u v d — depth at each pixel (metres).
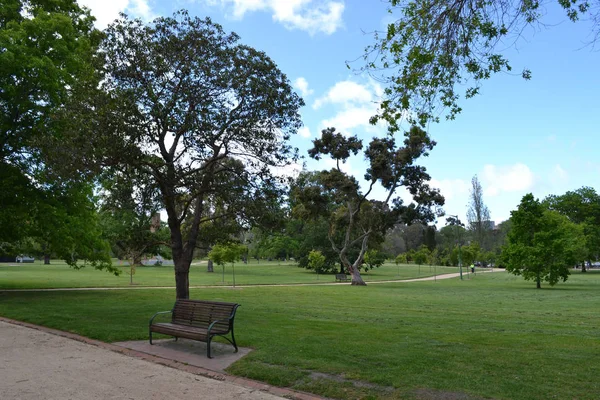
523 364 7.41
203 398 5.79
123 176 14.81
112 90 13.00
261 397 5.88
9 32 18.75
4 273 44.16
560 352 8.42
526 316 15.62
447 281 49.00
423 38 8.23
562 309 18.48
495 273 72.62
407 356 7.88
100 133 12.40
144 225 15.42
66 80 19.95
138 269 64.75
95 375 6.89
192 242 15.13
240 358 7.93
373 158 41.50
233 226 16.34
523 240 37.16
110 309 15.38
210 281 40.81
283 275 56.38
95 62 13.46
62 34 21.05
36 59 18.78
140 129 12.91
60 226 22.50
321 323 12.28
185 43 13.64
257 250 85.12
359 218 45.12
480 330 11.58
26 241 26.48
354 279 41.28
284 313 15.14
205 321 8.94
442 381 6.37
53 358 8.09
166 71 13.43
